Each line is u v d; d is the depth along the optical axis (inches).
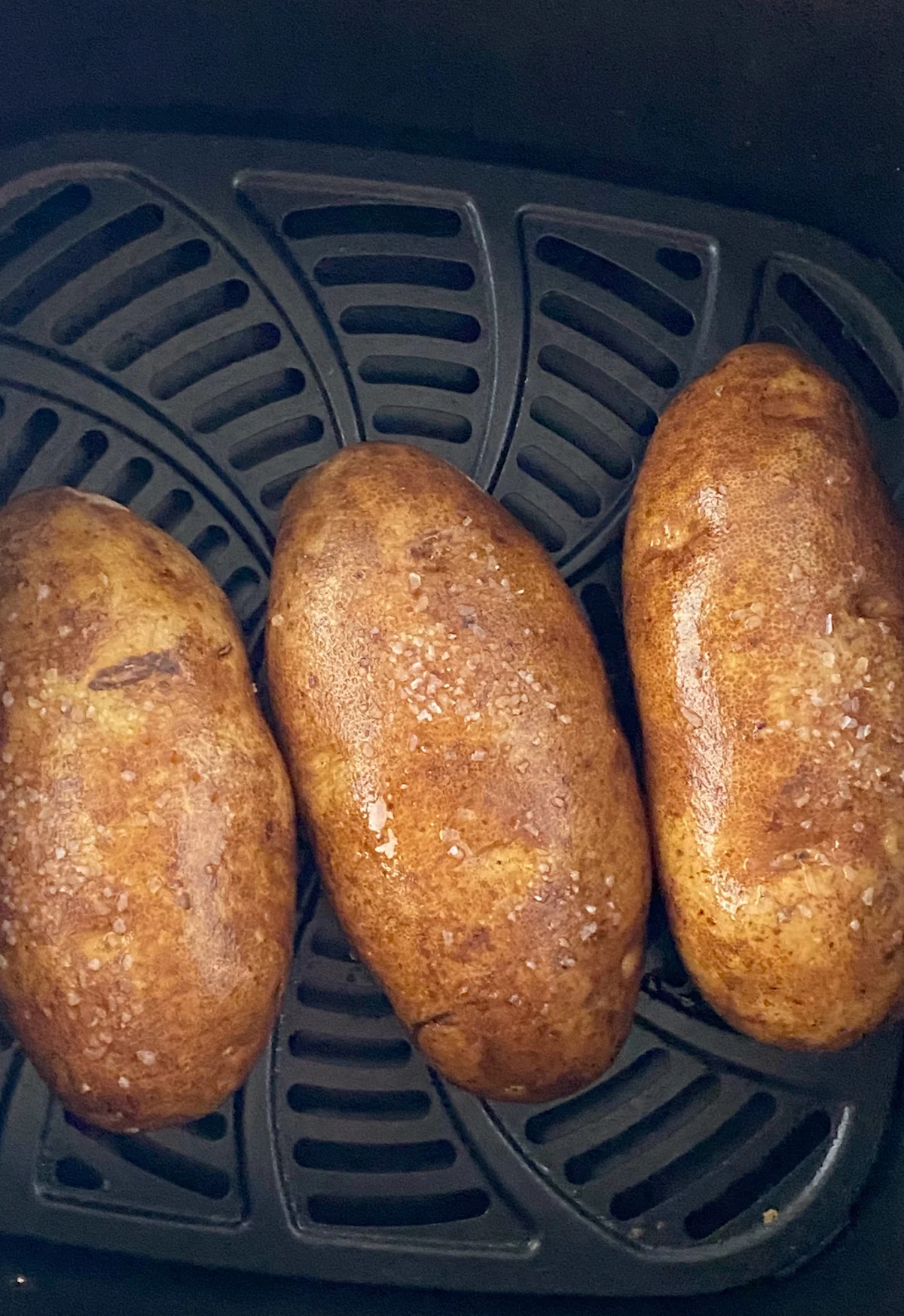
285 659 9.2
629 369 11.3
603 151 11.3
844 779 8.9
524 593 9.3
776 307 11.4
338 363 11.2
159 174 11.2
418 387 11.2
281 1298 10.3
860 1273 10.3
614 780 9.4
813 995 9.1
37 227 11.2
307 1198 10.5
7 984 8.9
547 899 8.9
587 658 9.6
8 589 8.9
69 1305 9.9
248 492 11.1
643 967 10.3
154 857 8.7
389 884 9.0
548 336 11.3
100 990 8.6
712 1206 10.7
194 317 11.2
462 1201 10.6
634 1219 10.7
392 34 10.5
